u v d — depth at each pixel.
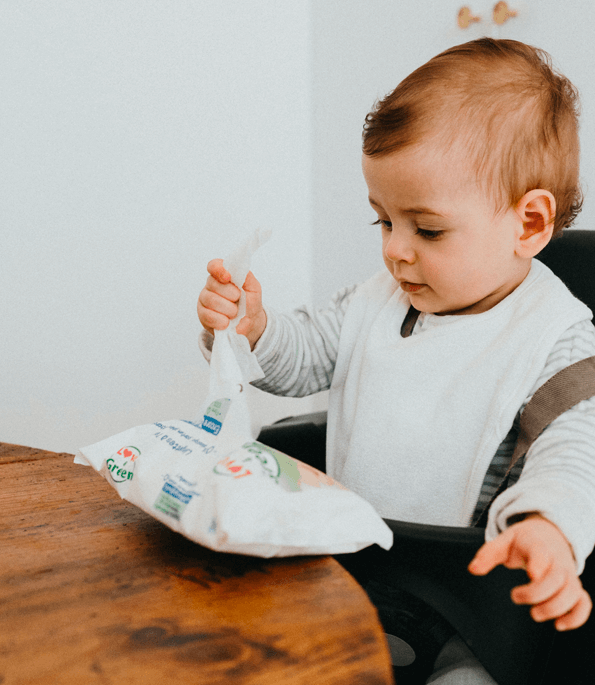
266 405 1.55
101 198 1.22
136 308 1.31
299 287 1.62
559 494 0.41
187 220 1.35
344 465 0.76
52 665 0.28
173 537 0.41
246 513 0.35
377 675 0.28
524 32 1.13
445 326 0.71
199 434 0.45
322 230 1.60
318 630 0.31
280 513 0.36
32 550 0.39
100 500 0.47
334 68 1.50
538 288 0.67
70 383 1.26
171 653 0.29
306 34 1.45
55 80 1.13
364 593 0.35
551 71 0.65
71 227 1.20
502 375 0.65
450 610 0.46
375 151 0.60
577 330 0.63
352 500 0.40
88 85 1.17
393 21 1.37
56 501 0.47
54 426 1.25
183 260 1.36
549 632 0.49
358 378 0.80
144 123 1.25
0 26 1.07
